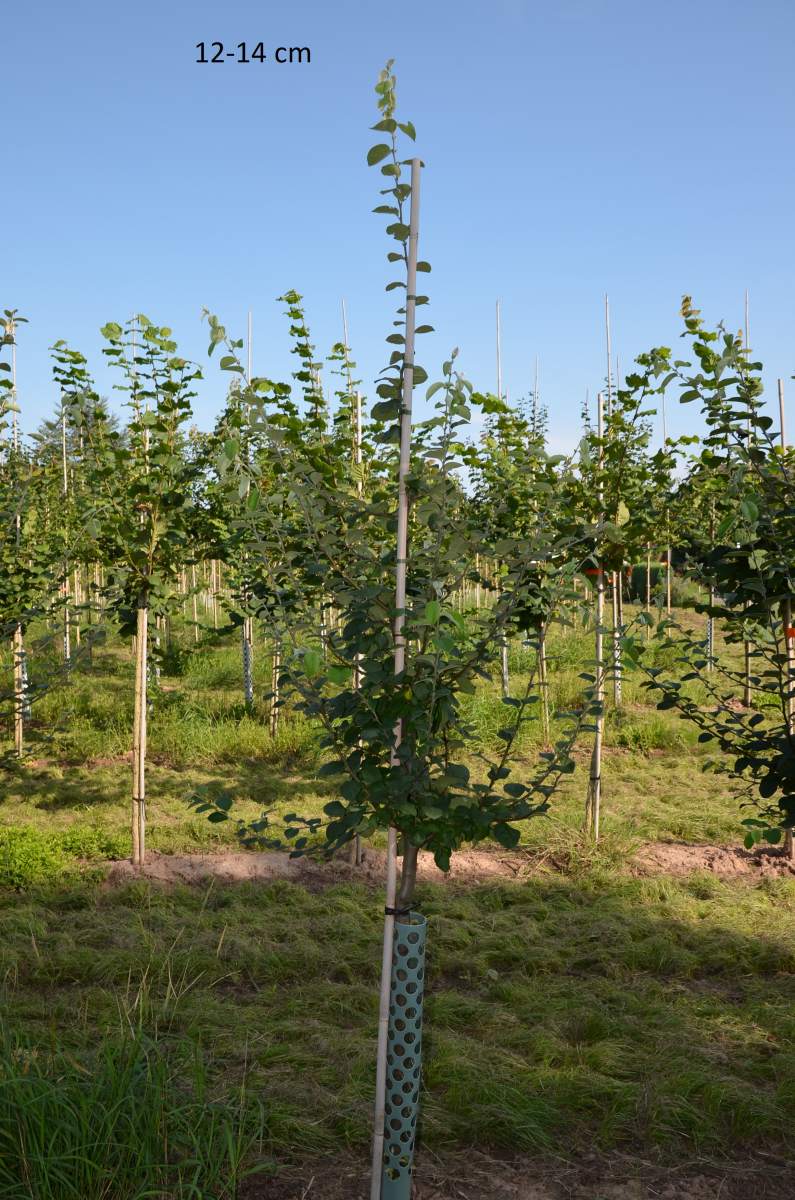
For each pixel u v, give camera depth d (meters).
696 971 4.51
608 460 5.80
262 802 7.20
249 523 2.74
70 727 9.05
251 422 2.50
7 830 5.75
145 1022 3.71
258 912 5.03
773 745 3.27
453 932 4.74
